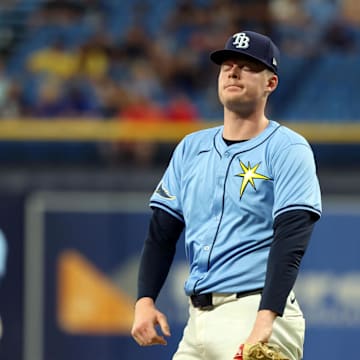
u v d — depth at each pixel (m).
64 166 34.12
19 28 47.97
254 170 14.88
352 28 47.00
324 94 44.19
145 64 44.84
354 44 46.50
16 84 43.66
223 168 15.11
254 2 47.53
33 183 33.75
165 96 43.03
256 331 13.77
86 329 33.12
